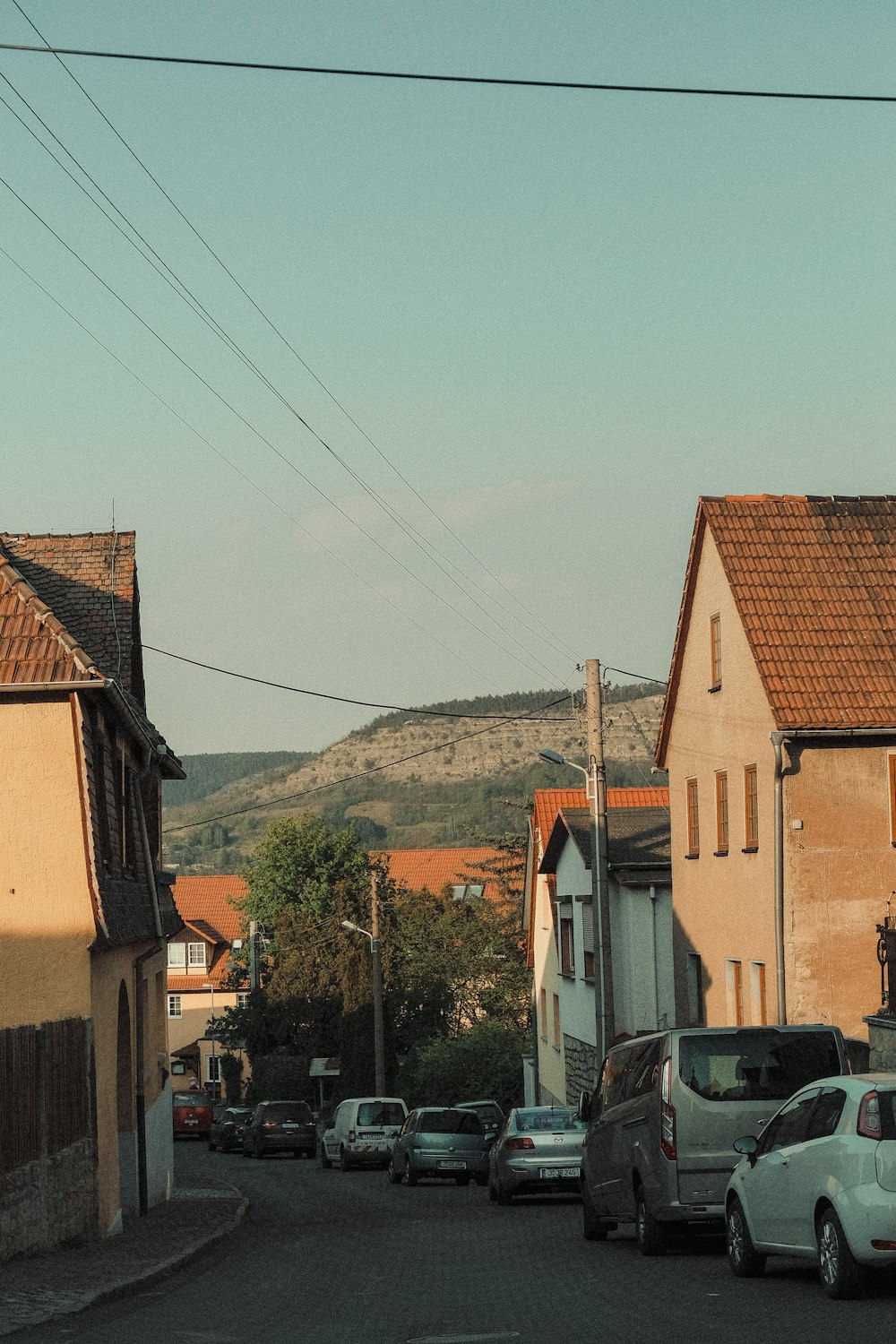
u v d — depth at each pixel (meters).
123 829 23.55
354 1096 61.88
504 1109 54.09
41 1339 10.56
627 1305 12.14
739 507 31.45
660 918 37.91
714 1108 15.88
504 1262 16.56
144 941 24.48
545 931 49.41
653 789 54.31
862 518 31.50
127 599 26.75
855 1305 11.31
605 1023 29.72
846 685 28.28
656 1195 16.12
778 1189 12.88
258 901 84.62
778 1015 27.53
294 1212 27.17
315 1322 11.78
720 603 31.19
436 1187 35.03
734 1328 10.43
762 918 28.70
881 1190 11.40
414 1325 11.48
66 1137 17.62
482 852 115.75
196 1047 87.50
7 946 19.73
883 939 24.50
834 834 27.73
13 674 20.03
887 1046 22.41
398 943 64.94
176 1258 16.47
